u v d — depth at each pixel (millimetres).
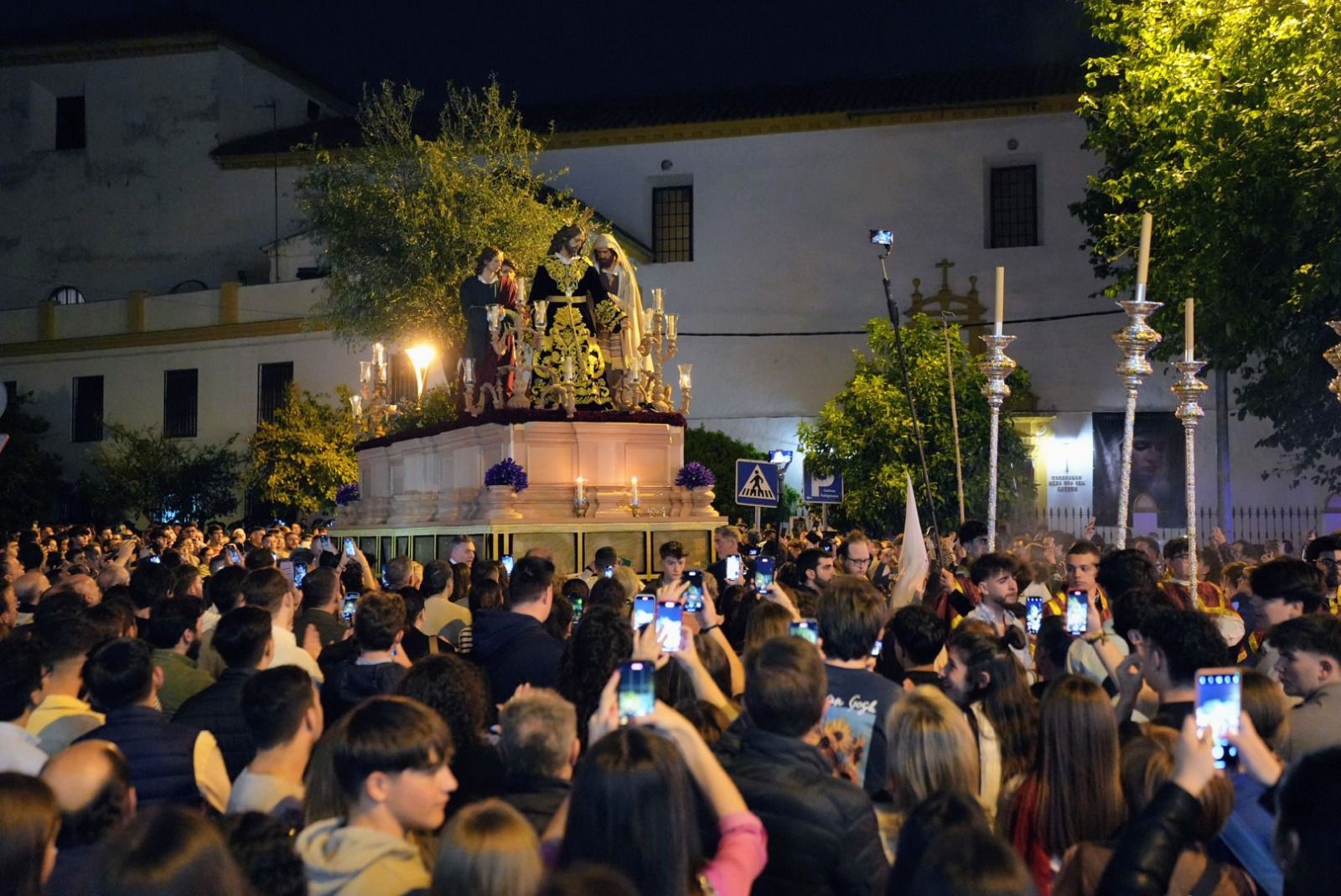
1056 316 36500
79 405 44062
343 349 39750
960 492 12812
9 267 47375
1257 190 16922
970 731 4562
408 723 3975
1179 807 3566
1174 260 19703
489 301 18766
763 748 4336
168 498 40469
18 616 10539
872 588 5691
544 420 17031
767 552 15586
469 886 3090
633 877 3291
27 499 41688
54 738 5949
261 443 37406
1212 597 10109
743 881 3623
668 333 18469
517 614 6996
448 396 22578
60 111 47906
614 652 5906
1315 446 20406
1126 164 22531
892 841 4926
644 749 3404
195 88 45938
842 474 30953
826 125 38281
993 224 37781
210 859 2934
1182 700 5094
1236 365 19203
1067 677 4551
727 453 34062
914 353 31250
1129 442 8727
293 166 44500
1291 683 5426
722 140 39156
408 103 29375
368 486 23109
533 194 29094
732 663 6129
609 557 11859
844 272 38250
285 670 4895
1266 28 17250
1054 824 4430
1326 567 9547
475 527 16500
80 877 4023
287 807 4695
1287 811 2896
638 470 17578
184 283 45344
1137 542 13461
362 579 10930
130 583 9367
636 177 39719
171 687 7051
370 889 3740
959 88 38031
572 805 3393
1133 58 19641
